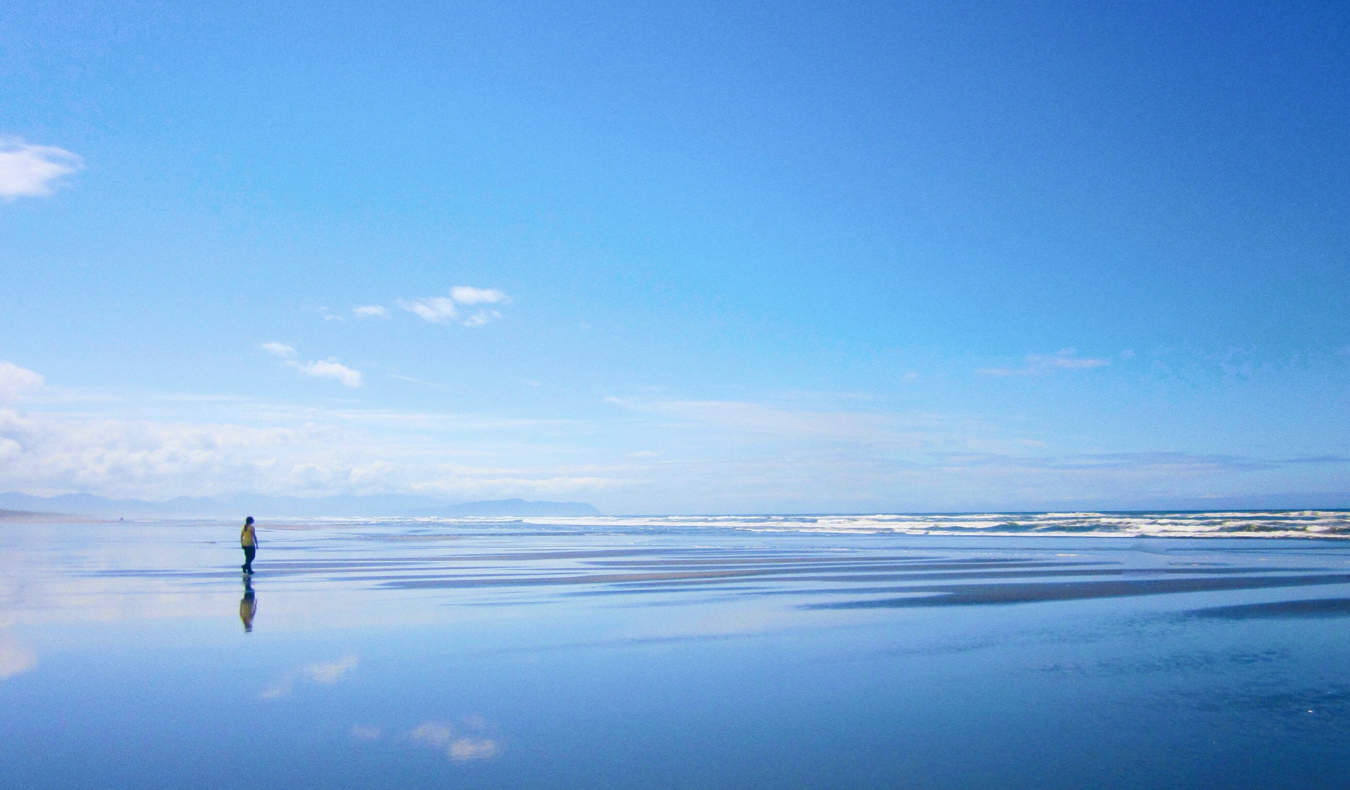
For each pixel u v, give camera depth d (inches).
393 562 1311.5
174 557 1429.6
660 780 281.4
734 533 2901.1
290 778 283.4
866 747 317.7
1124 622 619.8
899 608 704.4
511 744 321.4
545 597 795.4
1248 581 897.5
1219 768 294.2
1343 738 328.2
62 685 418.6
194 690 407.5
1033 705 379.2
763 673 444.8
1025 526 2704.2
